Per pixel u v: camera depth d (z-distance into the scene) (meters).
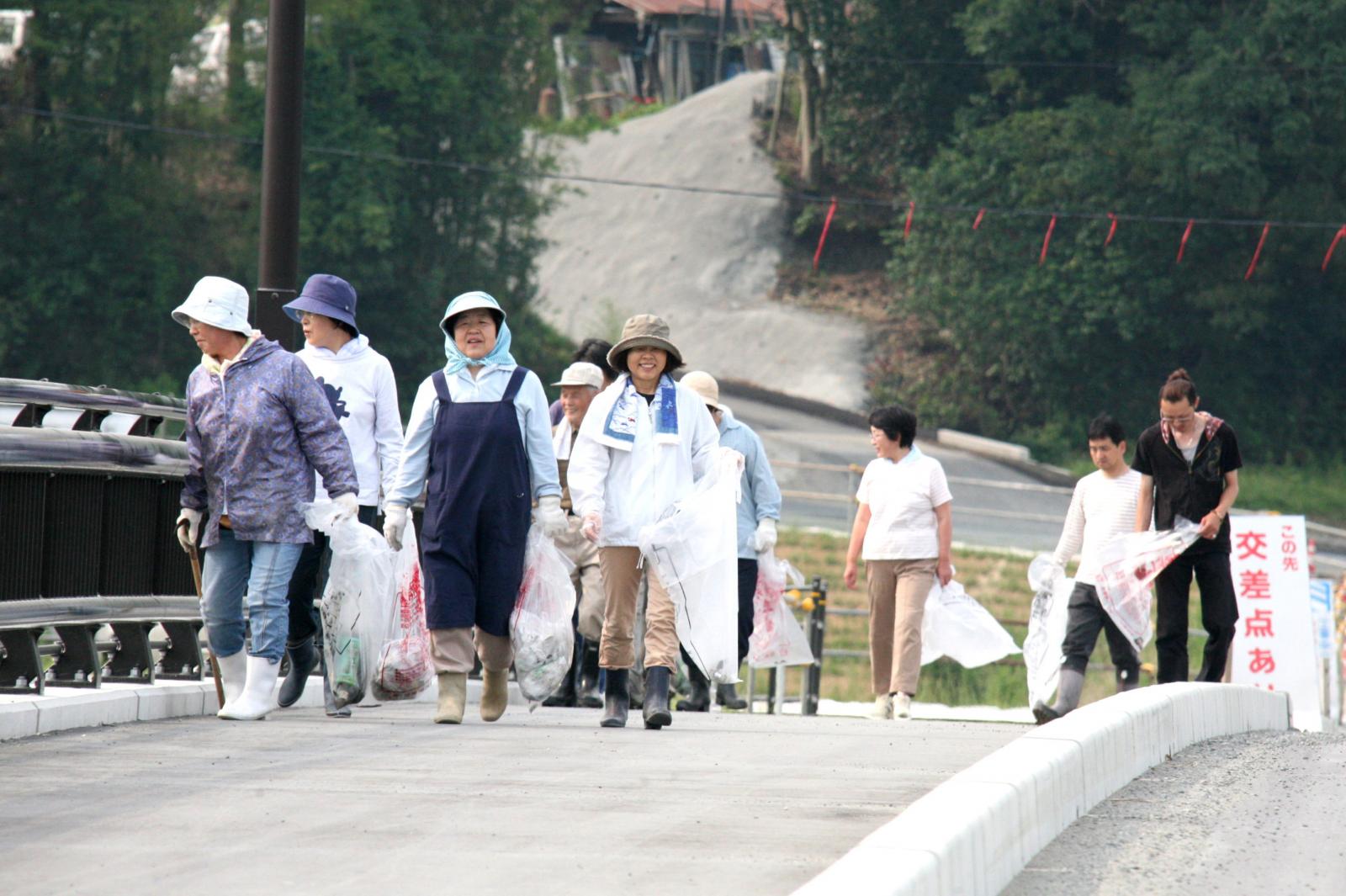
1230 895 16.69
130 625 30.06
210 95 177.12
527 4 187.25
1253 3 180.25
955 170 186.00
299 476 28.61
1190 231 177.88
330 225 170.12
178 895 14.73
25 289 166.38
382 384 31.47
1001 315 182.38
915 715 59.03
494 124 183.00
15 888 15.03
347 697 29.66
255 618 28.56
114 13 171.12
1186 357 186.38
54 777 21.22
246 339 28.88
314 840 17.17
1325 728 49.69
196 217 174.50
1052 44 189.50
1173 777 24.53
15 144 170.50
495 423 29.02
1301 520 49.62
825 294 199.88
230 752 23.98
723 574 29.44
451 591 28.94
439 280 177.62
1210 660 37.09
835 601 93.25
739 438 40.94
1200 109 175.62
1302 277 183.50
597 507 29.06
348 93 174.00
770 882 15.36
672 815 18.81
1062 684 37.12
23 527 27.12
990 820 16.33
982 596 97.00
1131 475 38.53
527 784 21.09
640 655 41.12
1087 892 16.66
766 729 30.16
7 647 27.09
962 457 174.62
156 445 30.36
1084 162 178.00
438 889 14.94
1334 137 177.62
